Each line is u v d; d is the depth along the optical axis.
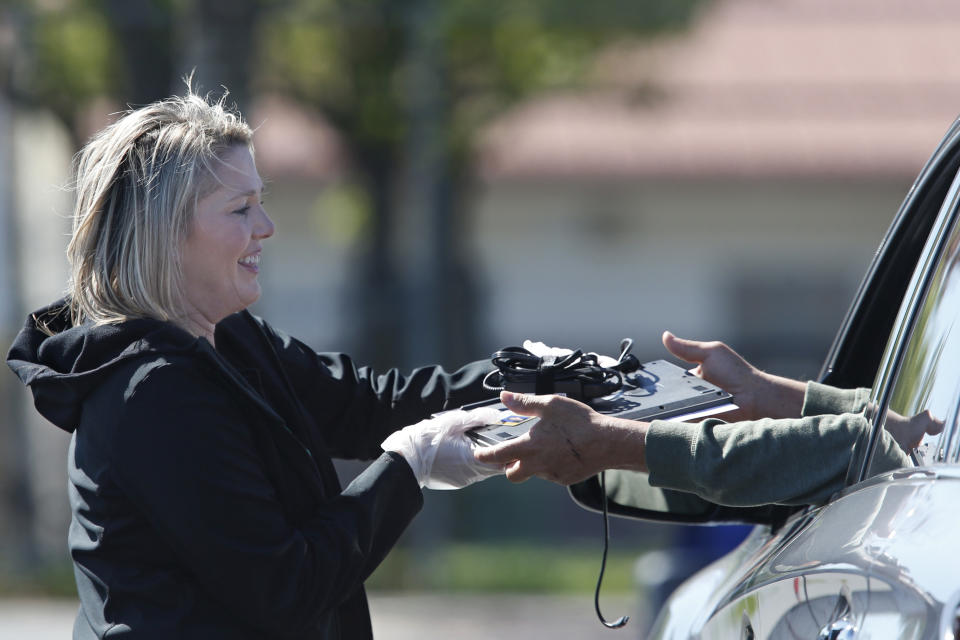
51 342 5.78
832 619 4.58
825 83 42.69
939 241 5.38
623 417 6.23
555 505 29.38
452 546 27.95
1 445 26.73
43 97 25.72
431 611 21.78
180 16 21.83
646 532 29.53
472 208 35.94
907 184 39.66
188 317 5.96
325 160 38.94
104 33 23.70
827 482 5.59
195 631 5.50
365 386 7.32
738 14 45.34
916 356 5.18
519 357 6.89
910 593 4.21
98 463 5.51
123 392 5.47
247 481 5.51
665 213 41.12
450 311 27.92
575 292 41.44
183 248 5.82
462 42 25.89
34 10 23.11
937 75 43.03
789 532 5.71
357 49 27.34
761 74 42.94
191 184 5.74
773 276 41.12
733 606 5.59
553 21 23.66
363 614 6.37
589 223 41.19
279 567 5.47
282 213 40.12
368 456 7.48
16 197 28.03
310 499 5.93
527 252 41.31
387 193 31.14
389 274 31.25
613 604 22.33
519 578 24.55
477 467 6.30
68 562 25.61
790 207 40.84
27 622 21.08
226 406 5.58
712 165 39.72
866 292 6.68
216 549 5.37
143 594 5.52
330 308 26.08
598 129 41.06
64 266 28.11
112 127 5.95
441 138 24.83
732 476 5.66
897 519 4.68
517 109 28.45
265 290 25.80
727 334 41.25
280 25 24.02
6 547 26.27
